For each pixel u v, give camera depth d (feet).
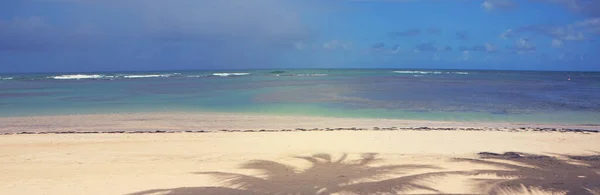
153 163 31.07
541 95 99.45
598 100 86.74
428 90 115.75
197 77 224.33
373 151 35.19
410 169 28.43
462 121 57.16
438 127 51.03
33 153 34.40
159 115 62.23
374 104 78.54
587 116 62.34
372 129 48.32
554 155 33.68
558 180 25.13
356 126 52.70
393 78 210.59
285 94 101.81
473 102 82.07
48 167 29.78
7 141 39.47
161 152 34.88
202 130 48.80
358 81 174.50
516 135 43.29
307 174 27.27
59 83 152.46
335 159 32.17
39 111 66.18
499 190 22.95
